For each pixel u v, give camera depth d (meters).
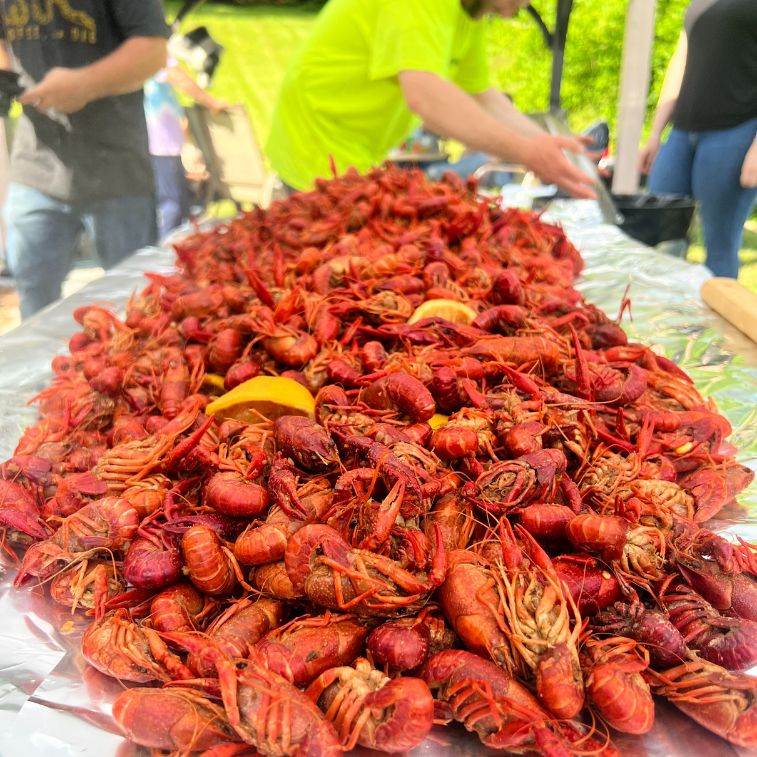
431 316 0.61
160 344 0.65
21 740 0.36
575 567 0.39
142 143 1.29
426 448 0.47
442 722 0.35
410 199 0.89
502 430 0.47
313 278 0.68
